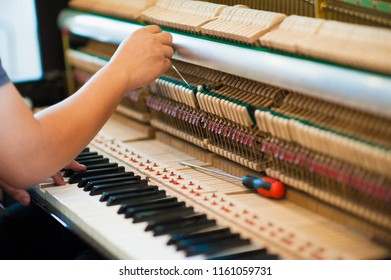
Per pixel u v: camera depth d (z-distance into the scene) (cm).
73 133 169
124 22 231
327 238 147
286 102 168
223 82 192
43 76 312
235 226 155
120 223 159
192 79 205
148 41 188
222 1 216
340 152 147
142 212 163
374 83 134
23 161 164
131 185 184
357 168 147
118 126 252
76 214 165
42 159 165
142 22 222
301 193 168
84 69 282
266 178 174
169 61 194
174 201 171
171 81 207
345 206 152
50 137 165
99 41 280
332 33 158
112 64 182
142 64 185
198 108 199
